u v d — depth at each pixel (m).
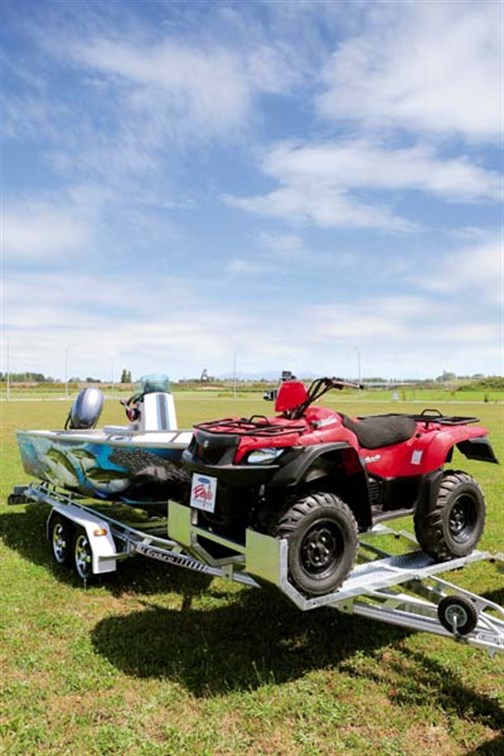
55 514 6.37
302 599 3.49
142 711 3.38
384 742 3.11
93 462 6.27
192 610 4.96
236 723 3.28
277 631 4.50
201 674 3.81
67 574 5.91
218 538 3.97
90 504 8.07
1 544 7.05
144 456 5.86
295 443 3.76
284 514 3.62
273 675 3.77
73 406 8.09
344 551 3.77
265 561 3.51
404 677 3.79
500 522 7.82
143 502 6.18
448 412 35.22
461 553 4.63
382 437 4.40
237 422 4.30
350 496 4.12
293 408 4.21
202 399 57.69
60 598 5.27
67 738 3.15
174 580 5.73
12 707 3.42
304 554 3.62
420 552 4.75
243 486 3.83
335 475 4.13
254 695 3.54
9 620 4.73
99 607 5.07
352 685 3.68
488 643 3.34
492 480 11.27
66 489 6.99
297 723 3.28
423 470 4.49
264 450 3.74
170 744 3.08
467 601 3.33
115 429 6.80
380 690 3.62
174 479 5.92
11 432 20.53
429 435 4.60
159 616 4.84
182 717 3.33
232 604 5.09
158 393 7.00
